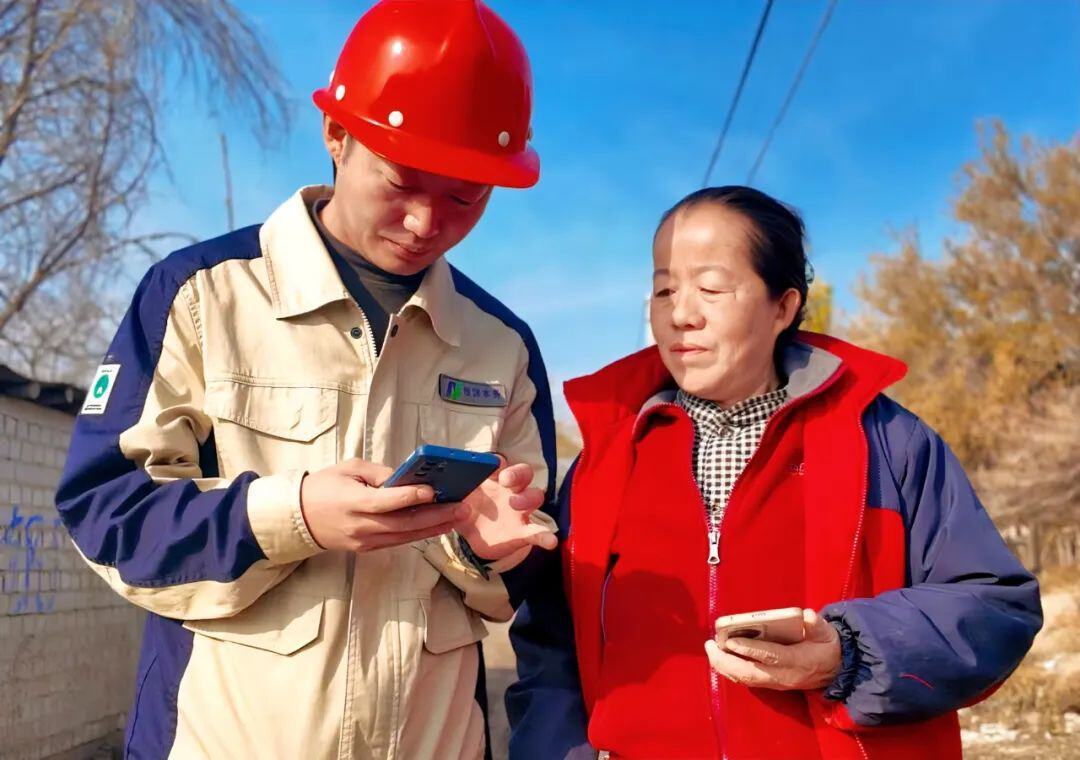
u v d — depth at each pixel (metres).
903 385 21.81
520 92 2.00
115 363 1.94
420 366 2.11
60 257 12.00
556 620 2.30
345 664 1.84
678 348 2.13
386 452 1.99
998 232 20.88
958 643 1.82
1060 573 16.14
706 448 2.18
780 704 1.92
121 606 8.52
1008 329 20.50
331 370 2.00
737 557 2.03
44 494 7.21
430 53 1.89
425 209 1.90
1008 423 18.61
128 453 1.86
